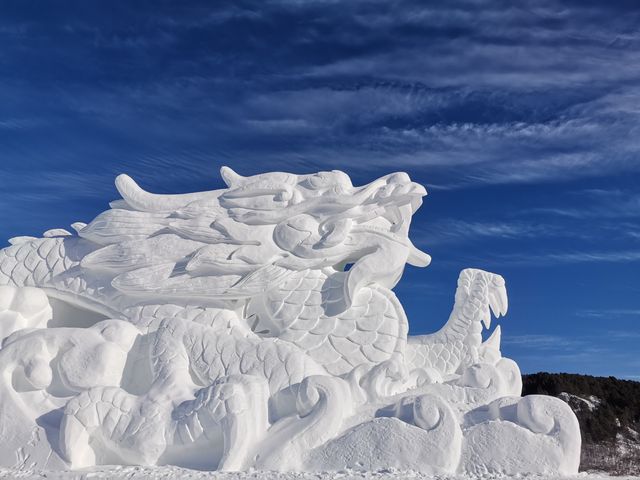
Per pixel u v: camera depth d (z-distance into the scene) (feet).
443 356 35.35
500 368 34.83
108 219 35.81
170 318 31.89
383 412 28.48
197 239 34.45
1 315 33.40
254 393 27.91
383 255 33.81
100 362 29.81
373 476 24.70
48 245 36.60
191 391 29.27
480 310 35.83
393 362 30.66
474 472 26.17
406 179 35.42
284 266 33.99
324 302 33.78
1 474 26.32
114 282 33.88
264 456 26.71
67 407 28.35
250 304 34.53
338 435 27.35
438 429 26.48
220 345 30.86
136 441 27.58
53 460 27.86
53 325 35.76
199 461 27.61
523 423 26.99
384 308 33.68
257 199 35.12
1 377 30.12
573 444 26.35
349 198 34.40
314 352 33.01
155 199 36.09
